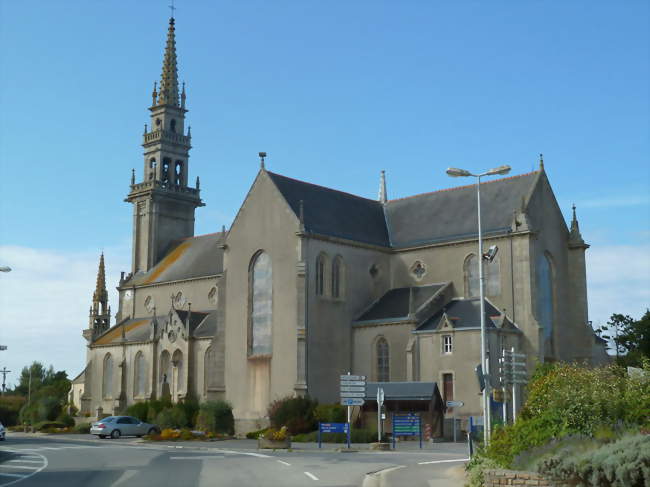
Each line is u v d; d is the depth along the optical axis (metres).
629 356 76.44
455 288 71.94
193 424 74.44
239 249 74.62
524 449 24.77
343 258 72.75
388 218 81.19
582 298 72.62
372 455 43.03
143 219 105.38
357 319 72.56
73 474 30.25
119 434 67.81
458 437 61.22
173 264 99.88
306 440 59.12
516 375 35.28
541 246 70.31
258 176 74.31
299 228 69.50
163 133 106.19
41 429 88.06
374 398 61.06
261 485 25.62
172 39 109.62
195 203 108.75
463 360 63.81
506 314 67.50
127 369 92.88
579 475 19.88
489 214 72.25
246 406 71.12
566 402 26.48
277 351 69.62
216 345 74.44
